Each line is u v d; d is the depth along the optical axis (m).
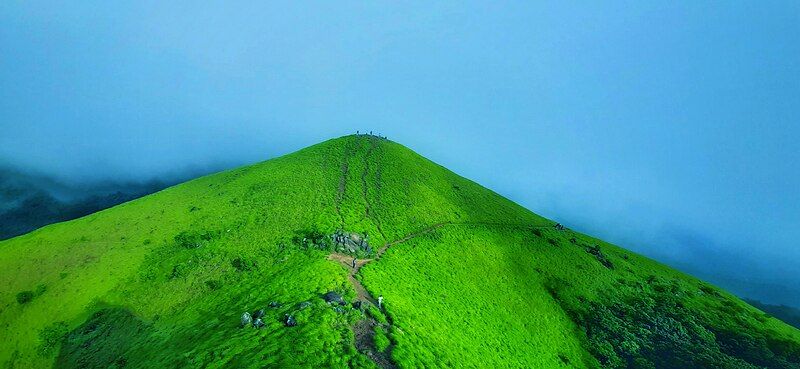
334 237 101.62
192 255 99.38
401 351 51.19
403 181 157.38
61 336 81.25
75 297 89.31
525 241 140.75
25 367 76.69
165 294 87.81
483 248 127.50
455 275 106.12
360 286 76.00
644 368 94.31
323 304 59.28
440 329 70.31
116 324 81.56
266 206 123.25
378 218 125.81
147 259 100.06
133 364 64.00
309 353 44.66
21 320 85.12
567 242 148.38
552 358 89.19
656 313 115.44
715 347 104.00
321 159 164.38
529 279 119.94
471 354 67.19
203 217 118.50
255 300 70.62
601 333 104.38
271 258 95.38
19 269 98.06
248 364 43.09
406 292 81.81
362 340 52.06
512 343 85.88
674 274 143.38
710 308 121.44
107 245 106.56
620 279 130.62
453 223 138.62
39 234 112.25
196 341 58.06
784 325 117.44
